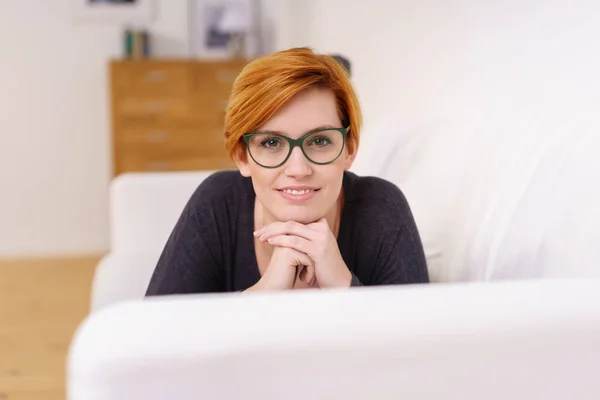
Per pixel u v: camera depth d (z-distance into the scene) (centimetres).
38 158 470
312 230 88
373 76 274
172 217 182
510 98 162
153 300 58
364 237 103
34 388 230
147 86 427
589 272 90
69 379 53
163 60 425
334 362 55
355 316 56
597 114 108
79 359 52
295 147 84
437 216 129
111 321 54
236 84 86
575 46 133
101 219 480
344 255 103
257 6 479
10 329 299
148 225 182
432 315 57
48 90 465
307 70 83
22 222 473
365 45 284
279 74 82
